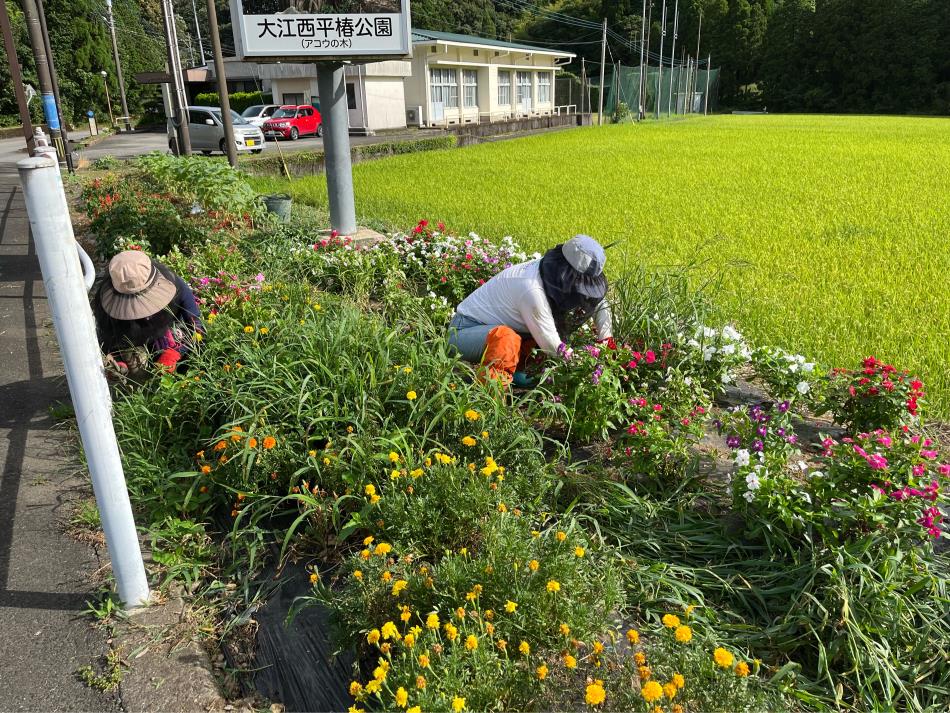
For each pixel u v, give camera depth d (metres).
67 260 2.15
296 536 2.90
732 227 9.39
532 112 42.97
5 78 40.78
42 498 3.23
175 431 3.56
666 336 4.31
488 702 1.96
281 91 31.78
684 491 3.23
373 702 2.20
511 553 2.35
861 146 22.73
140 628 2.48
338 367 3.66
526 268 4.09
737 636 2.46
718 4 70.69
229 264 5.80
